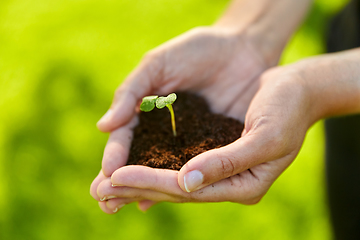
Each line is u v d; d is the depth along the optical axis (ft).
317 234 2.41
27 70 3.41
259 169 1.91
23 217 2.49
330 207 2.31
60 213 2.50
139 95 2.12
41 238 2.43
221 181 1.88
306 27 3.69
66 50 3.60
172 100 1.94
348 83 1.99
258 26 2.31
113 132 2.06
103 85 3.24
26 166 2.66
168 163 1.94
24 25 3.92
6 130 2.91
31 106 3.09
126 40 3.70
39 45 3.67
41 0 4.31
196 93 2.25
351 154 2.21
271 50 2.31
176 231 2.44
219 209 2.48
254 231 2.43
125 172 1.83
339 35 2.34
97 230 2.45
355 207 2.23
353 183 2.22
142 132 2.08
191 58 2.18
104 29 3.84
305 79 1.96
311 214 2.46
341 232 2.28
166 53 2.16
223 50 2.22
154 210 2.49
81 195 2.55
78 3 4.21
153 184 1.84
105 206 1.93
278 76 1.99
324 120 2.35
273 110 1.89
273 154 1.87
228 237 2.42
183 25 3.87
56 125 2.93
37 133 2.88
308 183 2.55
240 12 2.37
